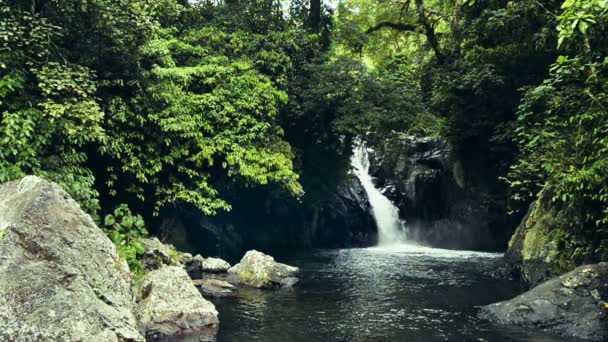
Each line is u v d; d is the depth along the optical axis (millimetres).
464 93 19875
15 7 9992
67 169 10250
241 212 20328
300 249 22500
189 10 17359
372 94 19328
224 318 9047
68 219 7336
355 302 10438
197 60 15984
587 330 7828
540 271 11555
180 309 8406
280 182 16703
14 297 6055
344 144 20984
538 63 18125
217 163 15391
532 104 12430
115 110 12000
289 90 18531
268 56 17266
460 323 8727
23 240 6570
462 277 13836
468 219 22875
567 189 9672
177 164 13961
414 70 27188
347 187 24953
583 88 10148
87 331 6250
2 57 9500
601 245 9945
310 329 8336
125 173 13258
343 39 23266
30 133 9727
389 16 27031
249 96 15320
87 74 10469
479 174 22719
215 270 13812
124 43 11906
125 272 8156
